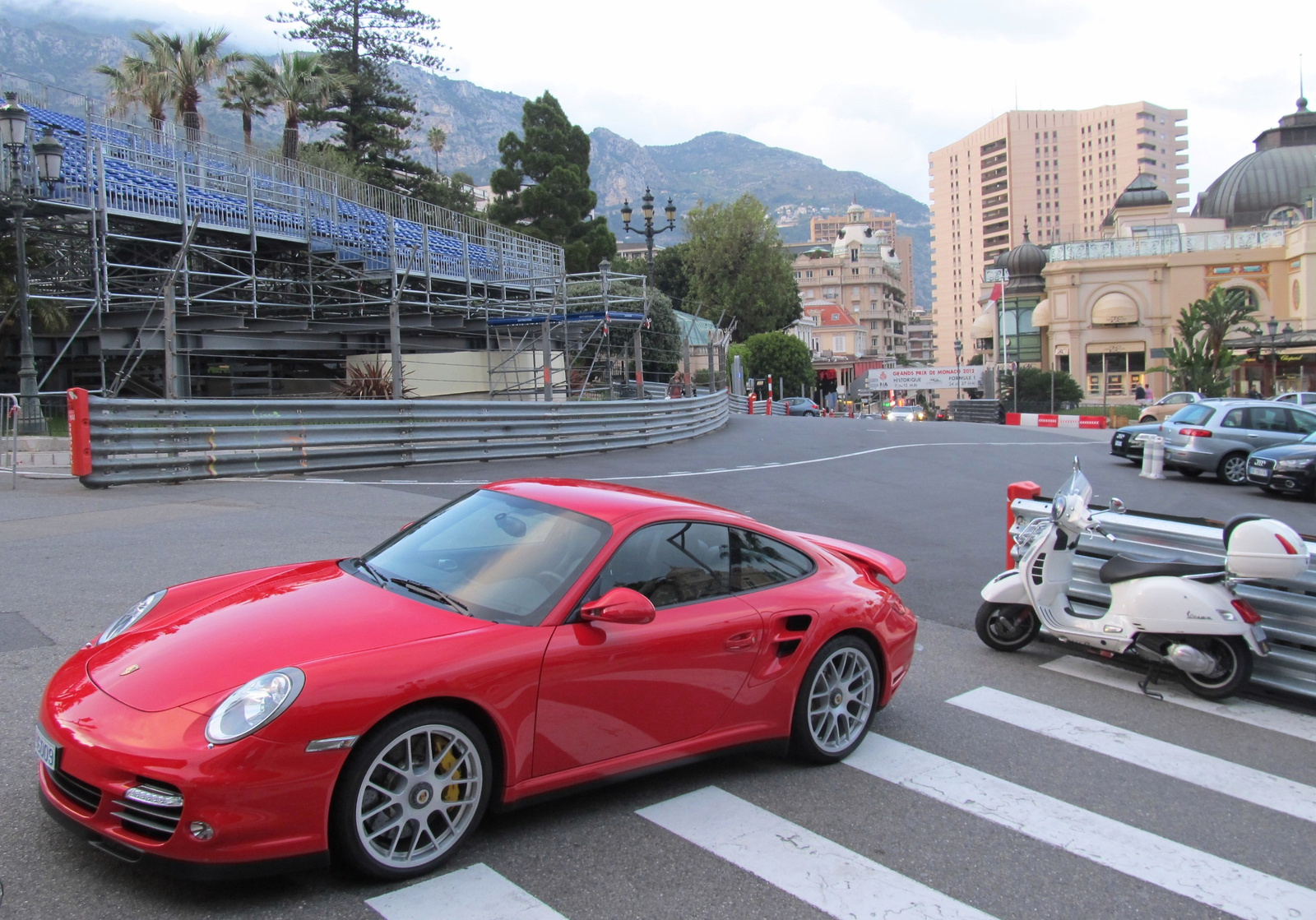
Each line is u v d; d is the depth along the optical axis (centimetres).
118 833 308
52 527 940
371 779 330
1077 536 666
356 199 2505
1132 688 639
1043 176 19212
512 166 5519
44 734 331
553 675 371
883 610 505
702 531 455
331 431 1487
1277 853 409
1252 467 1714
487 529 444
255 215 2022
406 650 346
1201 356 5806
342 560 468
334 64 4331
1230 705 612
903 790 456
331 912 319
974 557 1055
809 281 17975
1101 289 7200
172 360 1769
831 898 352
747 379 5972
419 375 2753
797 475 1778
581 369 3488
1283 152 9719
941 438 2895
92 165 1712
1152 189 9456
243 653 342
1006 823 426
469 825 355
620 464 1847
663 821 407
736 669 434
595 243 5438
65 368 2383
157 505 1105
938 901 355
